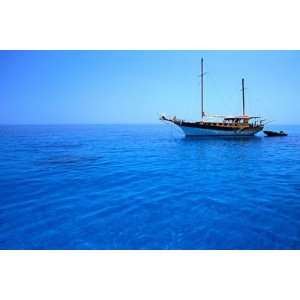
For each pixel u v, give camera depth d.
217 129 38.84
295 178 13.10
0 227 7.18
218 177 13.39
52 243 6.44
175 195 10.05
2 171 15.03
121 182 12.28
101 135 56.78
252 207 8.59
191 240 6.47
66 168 16.09
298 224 7.21
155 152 24.64
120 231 6.92
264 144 32.19
